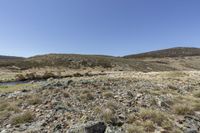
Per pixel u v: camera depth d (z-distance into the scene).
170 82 20.70
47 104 10.84
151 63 99.62
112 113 9.15
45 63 77.69
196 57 132.25
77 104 10.86
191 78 24.64
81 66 75.56
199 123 8.92
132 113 9.46
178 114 9.89
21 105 10.92
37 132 7.34
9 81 40.31
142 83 18.53
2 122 8.56
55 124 8.08
